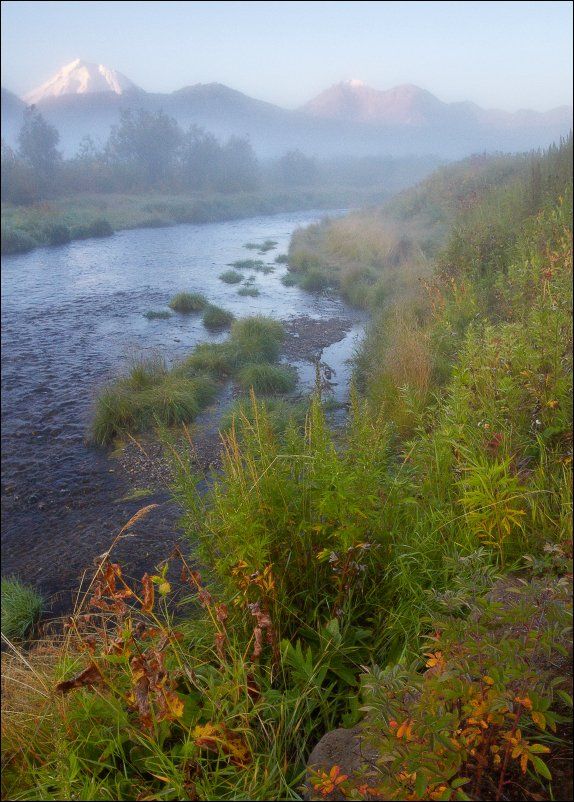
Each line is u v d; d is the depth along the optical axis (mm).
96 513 5805
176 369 9422
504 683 1472
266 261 22922
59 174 44531
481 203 14469
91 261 23469
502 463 2594
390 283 14031
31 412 8602
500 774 1574
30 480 6613
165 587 2205
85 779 2090
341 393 8430
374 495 2658
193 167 59281
